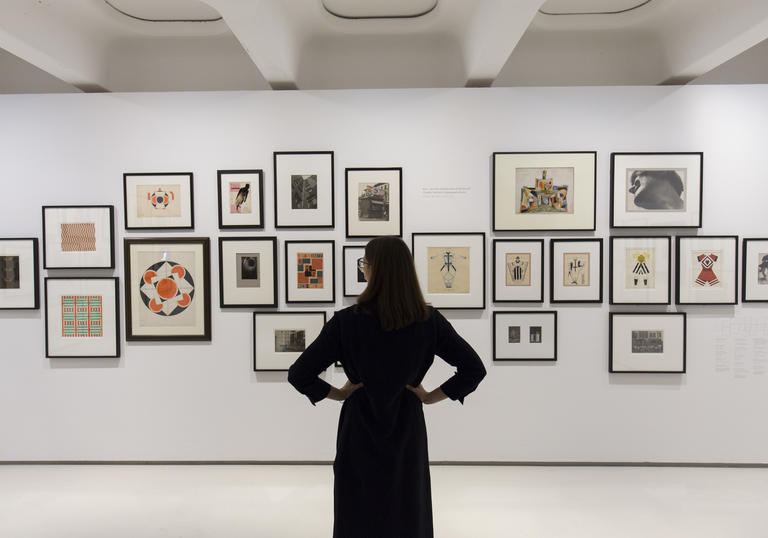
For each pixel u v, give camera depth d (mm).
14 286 3646
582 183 3572
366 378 1879
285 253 3619
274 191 3613
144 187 3627
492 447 3652
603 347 3627
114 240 3646
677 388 3619
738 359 3600
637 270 3584
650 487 3305
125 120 3613
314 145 3611
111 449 3684
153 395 3676
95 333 3654
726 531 2779
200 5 3486
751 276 3578
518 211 3584
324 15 3549
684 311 3607
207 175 3627
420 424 1979
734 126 3551
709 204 3578
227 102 3609
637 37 3826
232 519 2922
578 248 3594
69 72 3514
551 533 2760
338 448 1966
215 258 3658
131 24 3656
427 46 3879
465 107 3586
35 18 3104
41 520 2902
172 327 3648
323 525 2861
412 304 1900
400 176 3582
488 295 3645
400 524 1874
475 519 2906
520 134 3584
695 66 3463
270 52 3166
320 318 3643
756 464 3607
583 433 3641
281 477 3471
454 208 3611
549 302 3623
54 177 3627
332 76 3908
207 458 3682
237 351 3664
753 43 3064
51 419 3682
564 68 3908
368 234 3613
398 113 3598
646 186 3562
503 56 3232
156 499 3156
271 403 3676
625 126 3568
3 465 3674
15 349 3678
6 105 3611
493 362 3641
